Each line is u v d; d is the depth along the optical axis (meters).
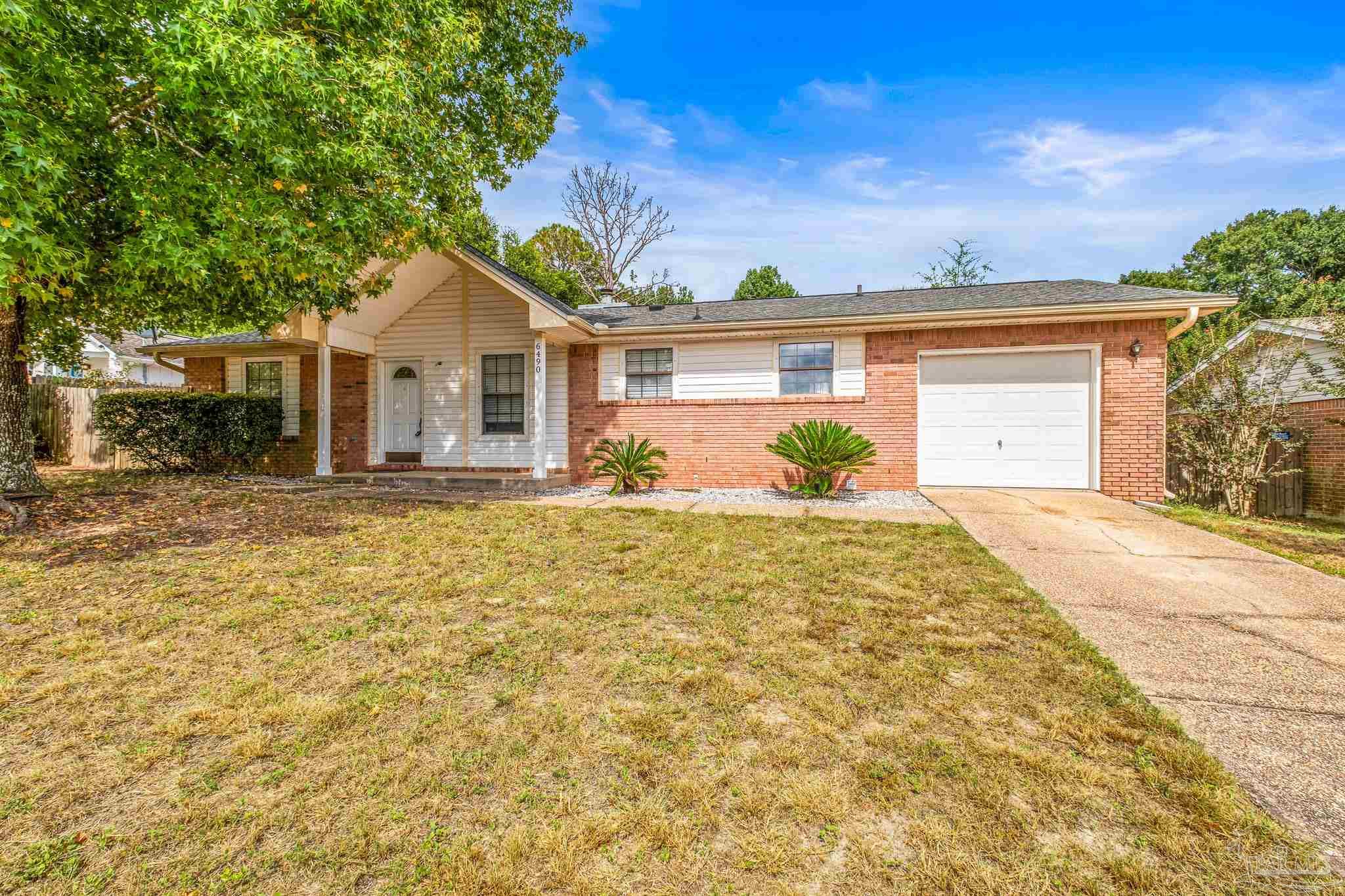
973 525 6.93
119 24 5.09
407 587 4.61
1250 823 1.99
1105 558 5.54
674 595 4.42
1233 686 3.01
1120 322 9.11
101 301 7.38
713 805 2.11
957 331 9.75
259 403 11.92
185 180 5.27
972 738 2.52
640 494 10.04
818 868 1.82
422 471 11.88
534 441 11.09
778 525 6.87
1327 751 2.43
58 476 10.17
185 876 1.80
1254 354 9.90
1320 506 9.56
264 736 2.56
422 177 7.08
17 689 2.96
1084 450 9.38
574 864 1.84
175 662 3.30
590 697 2.92
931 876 1.77
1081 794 2.15
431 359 11.97
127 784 2.24
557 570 5.06
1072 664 3.25
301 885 1.77
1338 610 4.17
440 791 2.21
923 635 3.65
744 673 3.15
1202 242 31.55
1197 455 10.25
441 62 7.55
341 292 8.12
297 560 5.30
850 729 2.61
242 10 4.89
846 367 10.22
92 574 4.78
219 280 6.75
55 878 1.79
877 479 10.02
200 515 6.94
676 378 11.01
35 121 4.40
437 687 3.03
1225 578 4.93
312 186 6.02
